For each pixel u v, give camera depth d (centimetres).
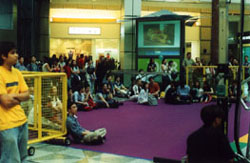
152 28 1783
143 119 1074
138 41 1812
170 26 1750
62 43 2573
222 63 569
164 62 1677
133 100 1490
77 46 2584
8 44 408
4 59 408
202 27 2700
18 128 415
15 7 2198
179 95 1432
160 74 1633
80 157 649
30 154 654
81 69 1572
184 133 879
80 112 1188
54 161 620
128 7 1973
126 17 1972
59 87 759
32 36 2245
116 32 2592
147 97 1405
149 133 875
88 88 1253
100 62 1684
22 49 2212
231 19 2639
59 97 762
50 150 698
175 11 2631
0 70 405
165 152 697
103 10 2575
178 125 984
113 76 1806
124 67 1992
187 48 2719
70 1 2523
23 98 416
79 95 1232
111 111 1220
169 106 1370
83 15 2567
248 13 2483
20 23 2216
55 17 2541
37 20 2408
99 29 2581
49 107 738
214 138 321
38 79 704
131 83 1705
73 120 764
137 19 1808
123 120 1052
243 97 1438
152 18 1770
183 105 1404
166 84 1648
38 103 704
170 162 473
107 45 2602
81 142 759
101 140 747
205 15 2686
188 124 998
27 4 2225
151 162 623
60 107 751
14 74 418
